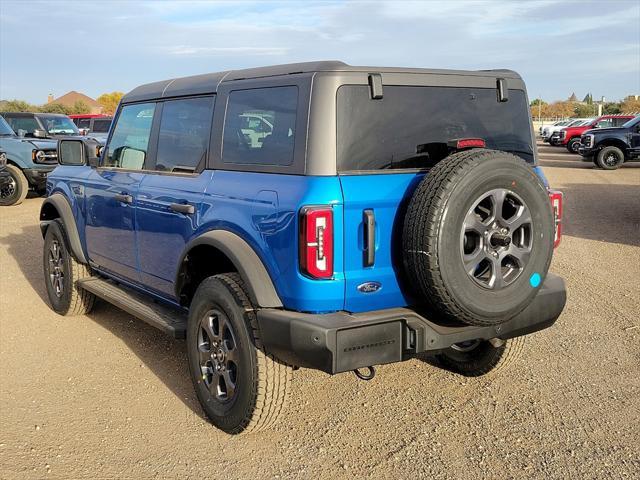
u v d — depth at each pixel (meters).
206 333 4.05
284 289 3.50
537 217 3.53
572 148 32.72
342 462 3.66
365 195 3.40
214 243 3.86
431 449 3.78
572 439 3.86
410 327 3.47
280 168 3.61
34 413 4.31
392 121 3.63
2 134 15.41
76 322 6.24
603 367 4.93
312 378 4.80
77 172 6.11
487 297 3.40
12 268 8.47
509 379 4.75
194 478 3.52
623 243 9.87
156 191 4.64
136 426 4.12
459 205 3.25
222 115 4.16
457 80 3.93
